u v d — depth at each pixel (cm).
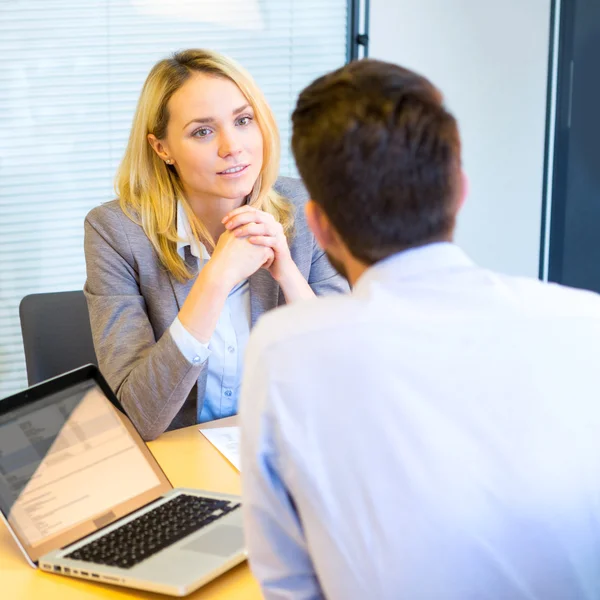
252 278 189
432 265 85
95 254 186
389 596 80
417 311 82
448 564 79
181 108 175
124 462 134
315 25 324
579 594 84
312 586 90
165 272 187
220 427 171
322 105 86
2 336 321
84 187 317
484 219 347
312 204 90
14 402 128
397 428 79
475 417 80
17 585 113
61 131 312
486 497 80
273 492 86
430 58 331
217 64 176
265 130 183
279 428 81
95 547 119
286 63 325
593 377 84
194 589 107
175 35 313
